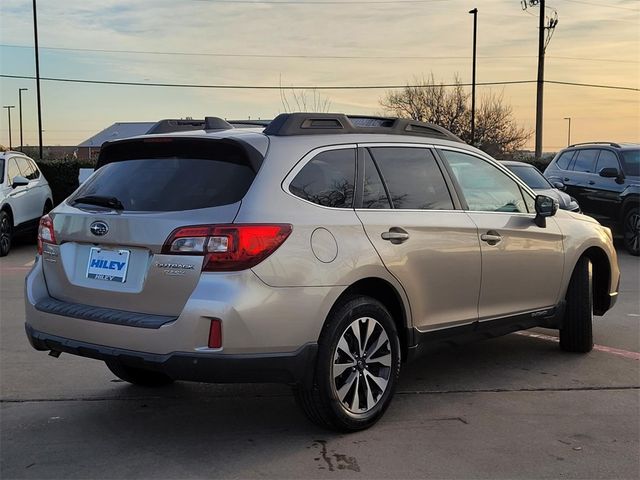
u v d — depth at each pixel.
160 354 3.54
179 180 3.88
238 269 3.49
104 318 3.74
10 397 4.73
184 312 3.48
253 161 3.78
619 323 7.01
